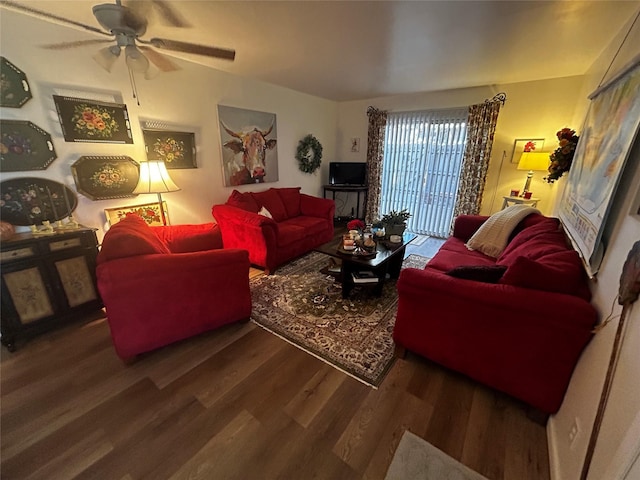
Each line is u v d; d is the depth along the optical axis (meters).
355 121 5.26
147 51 1.85
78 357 1.90
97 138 2.43
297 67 3.19
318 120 4.98
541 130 3.69
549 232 2.09
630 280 0.91
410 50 2.64
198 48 1.76
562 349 1.32
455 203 4.47
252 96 3.74
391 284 3.02
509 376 1.50
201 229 2.69
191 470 1.23
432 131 4.49
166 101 2.89
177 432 1.39
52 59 2.13
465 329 1.58
